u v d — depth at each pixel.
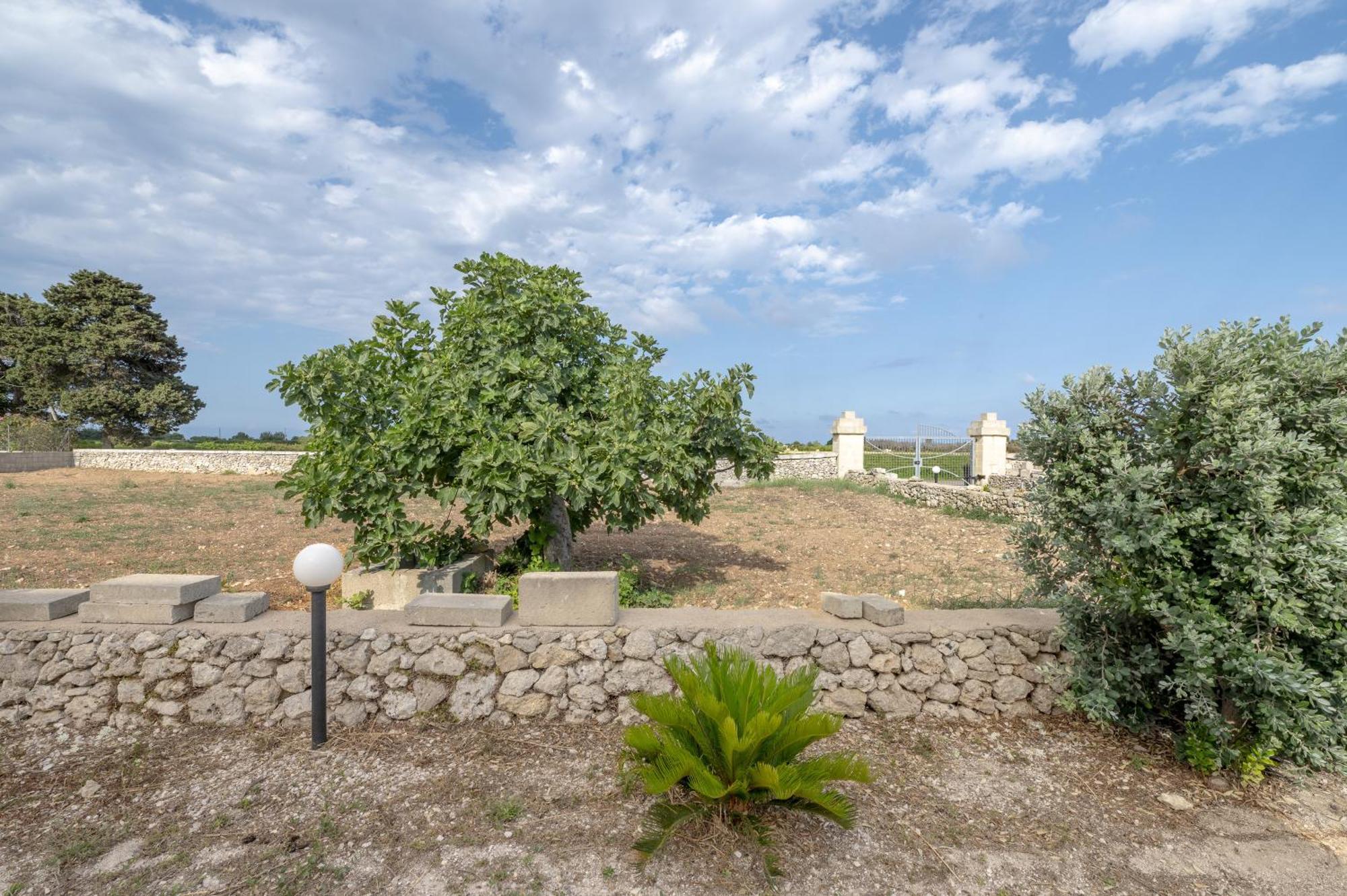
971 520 13.71
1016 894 3.30
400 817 3.84
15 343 35.25
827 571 9.26
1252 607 4.13
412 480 7.10
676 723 3.62
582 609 5.20
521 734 4.84
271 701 5.04
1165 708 4.94
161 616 5.24
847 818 3.36
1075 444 4.84
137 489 18.28
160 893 3.22
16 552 9.72
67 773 4.39
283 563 9.33
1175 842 3.75
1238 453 4.02
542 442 6.82
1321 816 4.05
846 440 23.62
